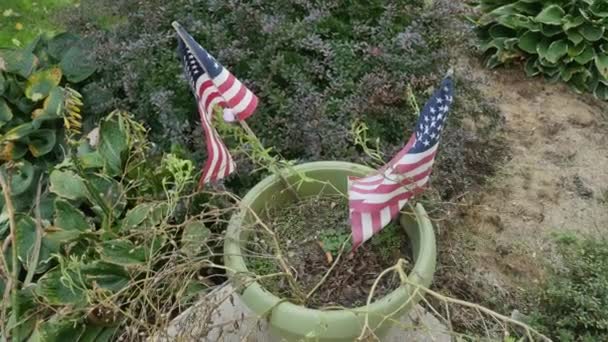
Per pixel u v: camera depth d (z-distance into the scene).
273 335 2.03
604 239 2.70
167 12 3.04
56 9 4.21
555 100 3.65
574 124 3.51
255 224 1.97
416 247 1.98
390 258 2.03
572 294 2.33
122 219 2.54
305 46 2.88
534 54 3.79
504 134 3.44
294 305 1.80
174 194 2.30
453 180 2.85
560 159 3.31
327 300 1.94
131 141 2.64
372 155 2.27
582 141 3.41
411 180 1.84
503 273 2.79
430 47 2.96
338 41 2.94
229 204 2.56
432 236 1.96
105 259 2.29
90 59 3.12
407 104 2.80
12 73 3.19
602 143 3.40
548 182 3.19
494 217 3.00
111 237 2.44
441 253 2.79
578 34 3.66
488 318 2.53
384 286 1.96
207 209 2.59
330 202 2.14
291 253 2.03
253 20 2.92
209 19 3.05
